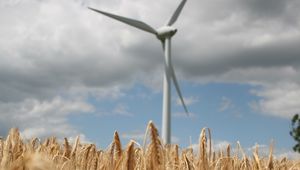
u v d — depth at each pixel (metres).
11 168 3.16
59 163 5.81
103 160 6.06
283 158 8.23
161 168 5.40
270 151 6.88
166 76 59.47
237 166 6.92
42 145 6.58
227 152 7.39
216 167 6.41
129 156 5.15
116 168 5.20
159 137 5.45
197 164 6.09
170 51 59.38
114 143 5.68
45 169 2.98
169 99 59.03
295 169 7.64
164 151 5.96
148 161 5.40
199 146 6.00
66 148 7.48
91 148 6.83
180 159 6.31
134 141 5.20
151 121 5.46
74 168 5.91
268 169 6.66
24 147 5.35
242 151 6.99
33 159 2.99
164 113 59.09
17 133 6.04
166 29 59.06
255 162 6.58
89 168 6.22
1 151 5.07
